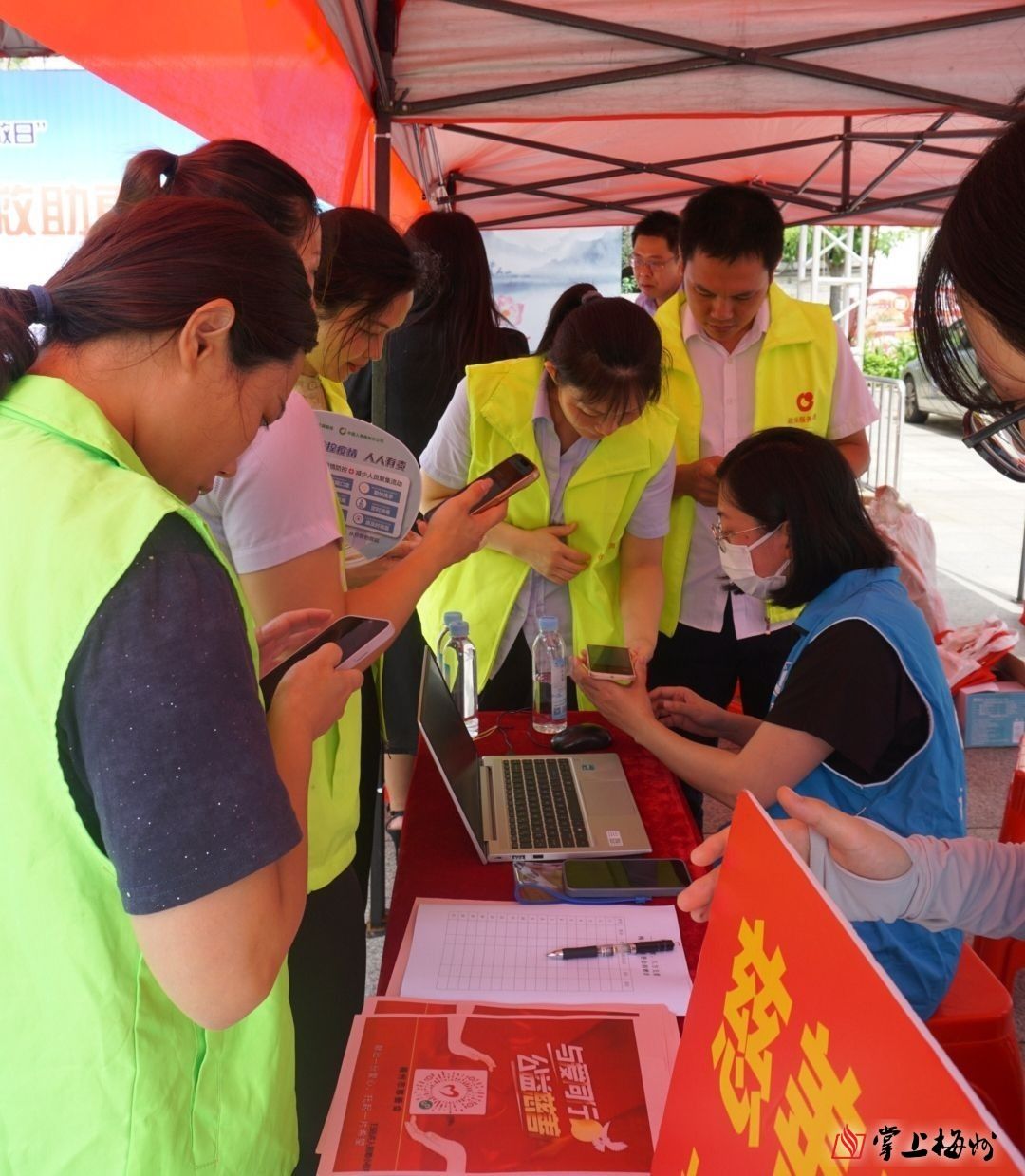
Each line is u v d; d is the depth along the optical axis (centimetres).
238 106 189
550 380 233
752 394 261
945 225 64
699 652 262
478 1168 97
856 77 312
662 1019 118
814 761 163
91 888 83
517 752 205
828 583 170
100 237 89
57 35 125
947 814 164
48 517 78
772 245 240
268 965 79
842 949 63
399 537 186
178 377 86
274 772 79
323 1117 150
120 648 75
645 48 307
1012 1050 162
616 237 1063
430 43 307
